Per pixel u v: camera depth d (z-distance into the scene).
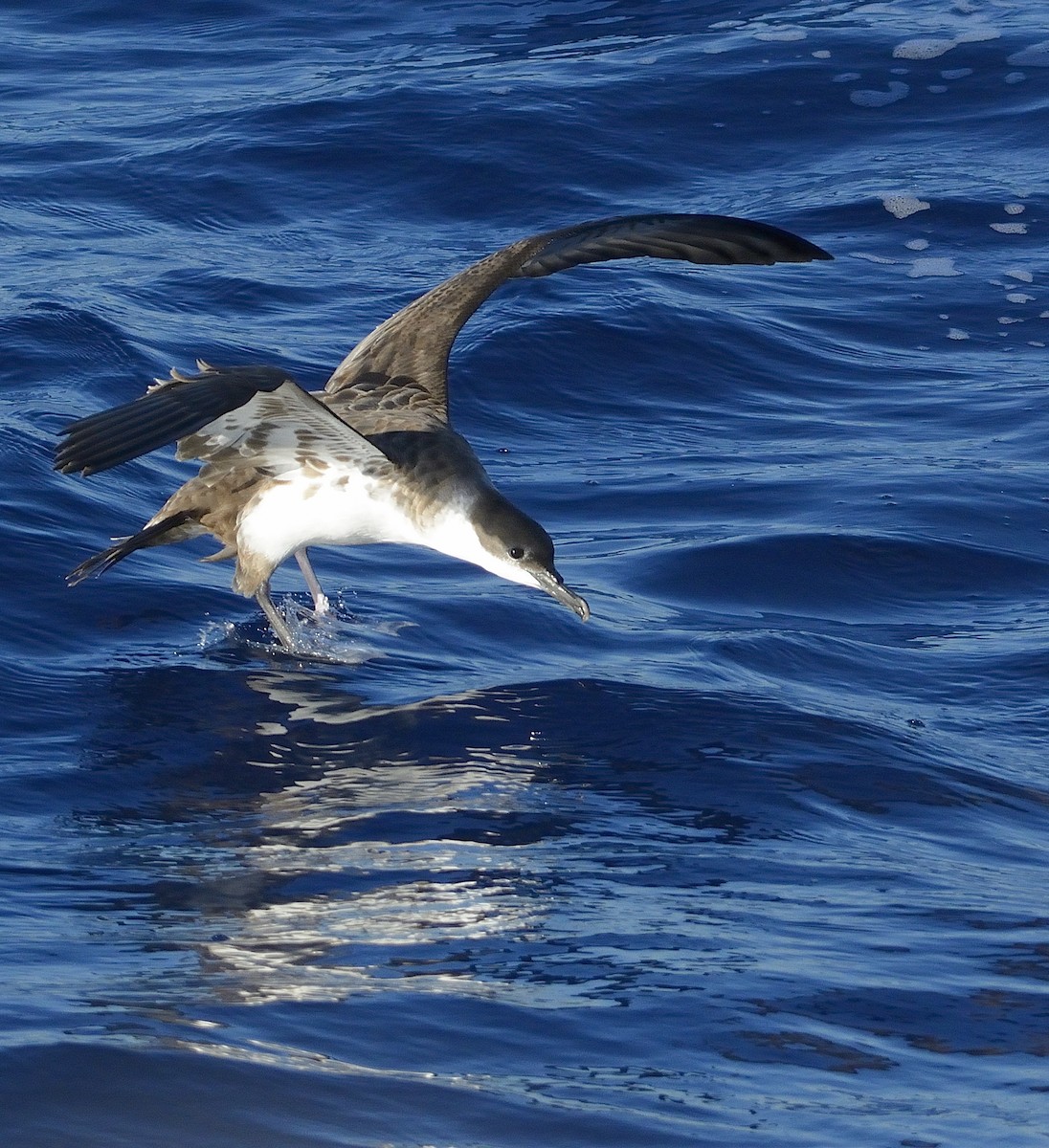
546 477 21.77
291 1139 8.85
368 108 32.19
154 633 16.75
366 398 16.56
